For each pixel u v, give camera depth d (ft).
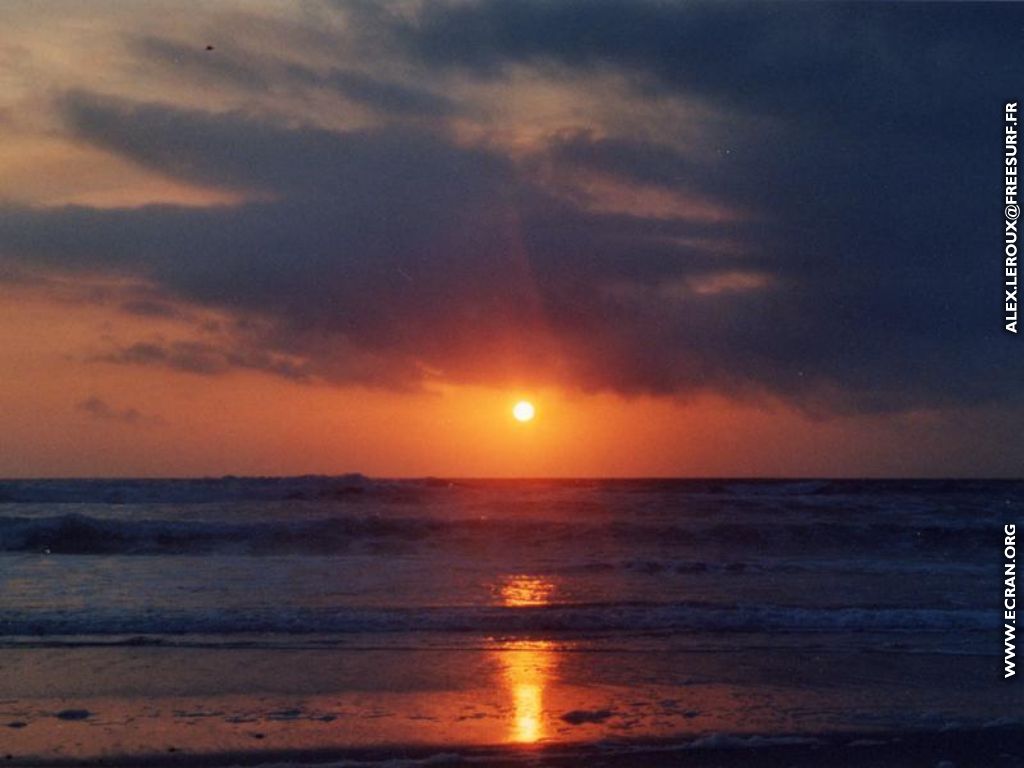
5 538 68.23
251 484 114.01
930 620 42.96
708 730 27.48
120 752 25.18
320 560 62.18
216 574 55.72
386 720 28.14
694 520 83.41
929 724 28.17
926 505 100.42
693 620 42.65
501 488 121.90
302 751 25.39
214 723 27.71
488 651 36.99
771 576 57.36
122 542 68.74
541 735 26.86
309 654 36.19
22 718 28.02
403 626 41.19
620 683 32.53
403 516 84.02
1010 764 24.94
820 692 31.68
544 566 59.52
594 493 110.73
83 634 39.22
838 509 94.99
